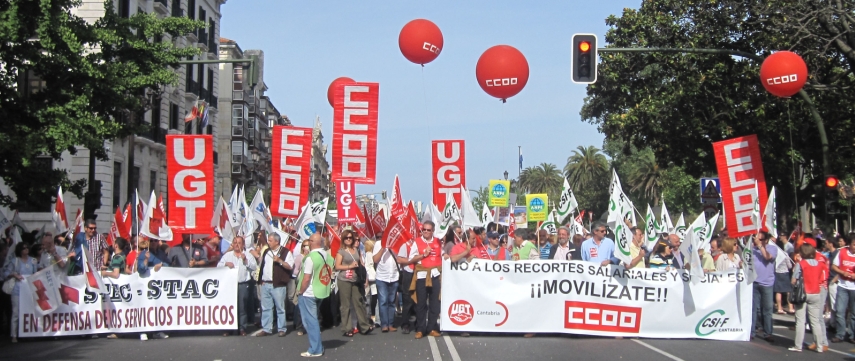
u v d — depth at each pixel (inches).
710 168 1130.7
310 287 446.3
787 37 838.5
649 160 2586.1
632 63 1067.3
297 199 693.9
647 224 743.1
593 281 524.1
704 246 728.3
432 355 449.1
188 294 541.6
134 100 765.9
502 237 860.6
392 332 565.3
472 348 476.4
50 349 482.9
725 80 984.3
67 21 706.2
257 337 543.8
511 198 1711.4
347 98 646.5
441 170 782.5
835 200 668.1
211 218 598.9
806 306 481.1
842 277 532.7
